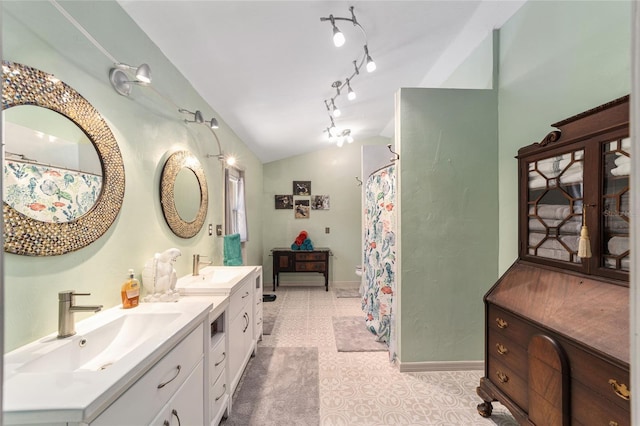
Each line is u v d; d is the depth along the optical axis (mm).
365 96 3045
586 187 1263
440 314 2123
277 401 1809
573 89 1577
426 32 2152
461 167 2119
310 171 4820
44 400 711
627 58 1332
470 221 2125
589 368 1054
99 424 749
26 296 1004
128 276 1486
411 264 2113
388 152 3424
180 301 1584
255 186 4301
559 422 1147
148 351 927
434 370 2121
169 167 1863
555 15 1683
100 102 1310
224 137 2941
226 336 1688
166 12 1543
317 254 4527
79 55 1203
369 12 1799
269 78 2336
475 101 2123
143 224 1620
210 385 1416
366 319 3068
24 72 990
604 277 1188
